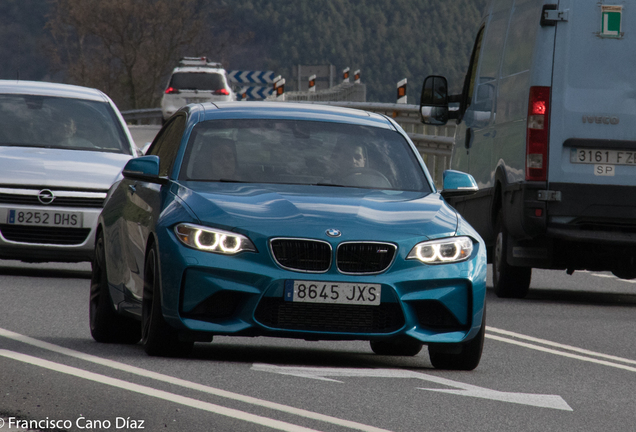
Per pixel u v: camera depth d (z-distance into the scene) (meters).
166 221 22.47
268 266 21.67
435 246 22.31
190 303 21.83
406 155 25.98
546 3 36.97
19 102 41.81
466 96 45.34
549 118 36.78
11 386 19.22
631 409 19.72
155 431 16.22
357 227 22.05
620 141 36.78
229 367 21.97
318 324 21.77
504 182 38.88
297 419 17.30
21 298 32.62
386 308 21.95
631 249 37.81
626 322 33.59
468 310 22.48
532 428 17.59
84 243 37.97
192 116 26.23
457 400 19.64
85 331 27.06
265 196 23.00
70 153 39.53
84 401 18.14
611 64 36.94
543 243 38.12
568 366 24.81
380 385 20.80
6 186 37.75
